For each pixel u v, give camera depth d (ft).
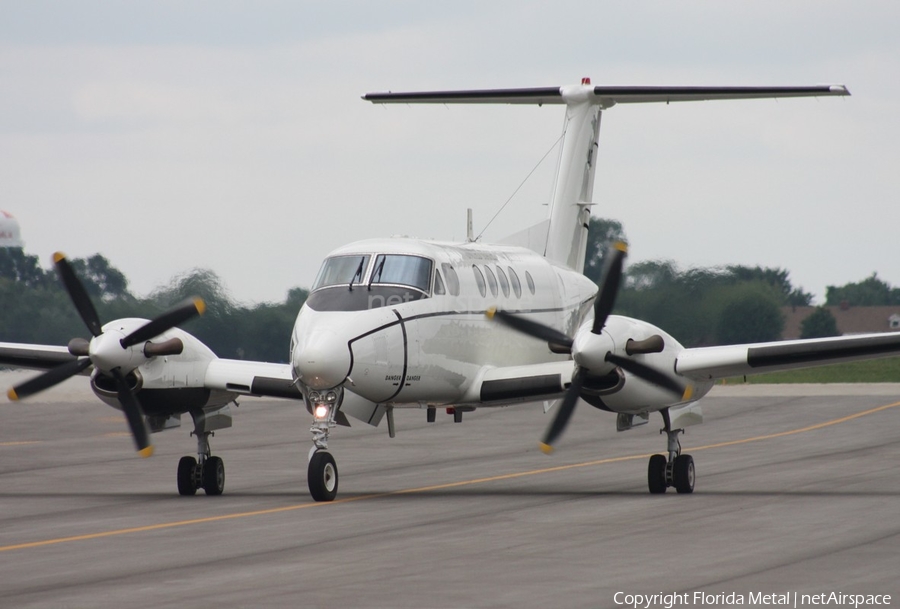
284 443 321.32
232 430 366.22
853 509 163.43
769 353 185.37
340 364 175.83
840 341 183.21
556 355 239.50
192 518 163.63
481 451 288.92
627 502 176.65
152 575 118.73
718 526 147.43
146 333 189.47
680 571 116.78
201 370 198.80
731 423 355.77
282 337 417.49
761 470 227.40
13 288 500.74
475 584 111.24
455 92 257.75
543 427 356.38
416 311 190.49
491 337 210.59
